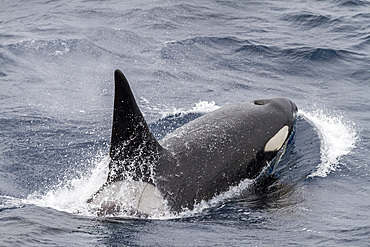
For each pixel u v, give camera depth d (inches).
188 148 1224.8
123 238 922.7
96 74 2260.1
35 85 2114.9
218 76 2239.2
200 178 1170.0
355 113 1820.9
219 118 1373.0
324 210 1115.3
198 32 2795.3
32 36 2765.7
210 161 1212.5
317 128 1646.2
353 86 2123.5
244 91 2078.0
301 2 3302.2
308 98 1991.9
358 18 2891.2
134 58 2449.6
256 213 1103.0
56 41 2650.1
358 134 1616.6
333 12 3009.4
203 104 1924.2
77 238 900.0
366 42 2561.5
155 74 2246.6
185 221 1050.7
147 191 1098.7
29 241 860.0
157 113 1818.4
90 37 2731.3
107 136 1641.2
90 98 1993.1
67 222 989.8
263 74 2268.7
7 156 1480.1
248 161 1284.4
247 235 970.1
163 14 3129.9
